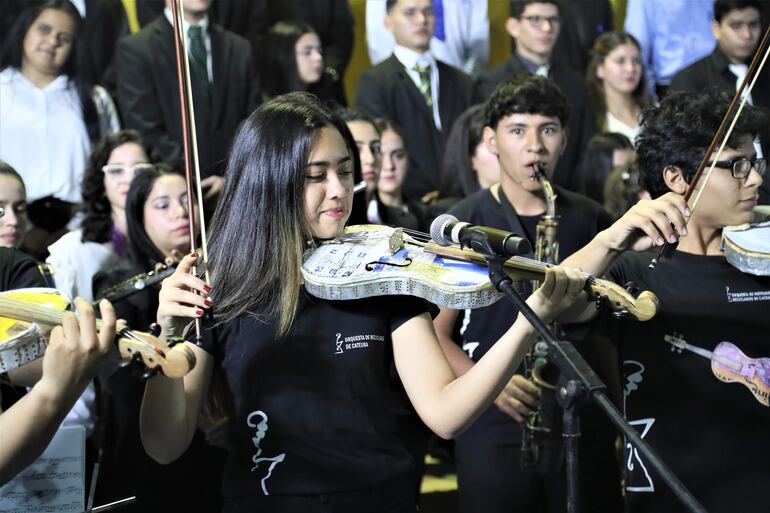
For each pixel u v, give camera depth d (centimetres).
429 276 299
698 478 366
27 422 268
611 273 385
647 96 788
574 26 786
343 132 351
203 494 488
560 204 496
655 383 374
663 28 790
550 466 454
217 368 325
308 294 318
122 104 705
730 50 762
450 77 771
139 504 484
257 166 325
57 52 686
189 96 323
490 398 300
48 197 670
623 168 661
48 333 275
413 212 673
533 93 487
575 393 278
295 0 757
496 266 289
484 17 782
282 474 308
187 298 297
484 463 462
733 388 369
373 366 315
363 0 773
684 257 382
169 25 716
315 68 754
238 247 325
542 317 299
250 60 734
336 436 309
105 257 584
